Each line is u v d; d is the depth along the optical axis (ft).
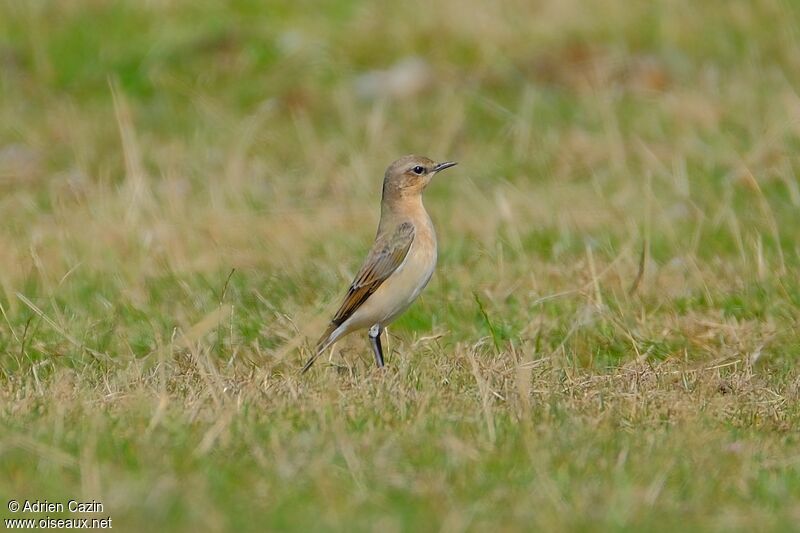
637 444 34.27
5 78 77.05
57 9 83.51
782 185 56.85
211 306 47.16
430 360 41.37
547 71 73.26
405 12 80.43
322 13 82.23
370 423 35.47
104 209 58.90
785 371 41.45
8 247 54.75
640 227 52.95
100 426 35.14
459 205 58.59
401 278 42.63
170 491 31.37
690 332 43.86
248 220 57.77
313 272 50.37
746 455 33.42
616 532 29.30
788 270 47.80
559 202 57.62
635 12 77.51
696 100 67.41
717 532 29.50
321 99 73.00
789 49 72.28
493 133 68.33
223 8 82.64
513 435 34.58
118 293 49.29
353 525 29.68
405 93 72.59
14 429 35.32
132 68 77.20
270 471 32.30
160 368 39.83
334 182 63.05
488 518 30.07
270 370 41.14
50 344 44.32
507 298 47.06
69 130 70.54
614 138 62.90
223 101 73.61
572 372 41.14
